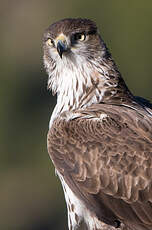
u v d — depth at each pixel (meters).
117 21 45.03
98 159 15.92
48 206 39.19
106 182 15.85
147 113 16.41
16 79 45.25
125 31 44.69
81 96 16.73
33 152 41.94
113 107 16.45
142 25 44.56
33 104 43.78
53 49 17.17
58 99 17.02
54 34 17.09
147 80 44.06
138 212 15.77
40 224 38.84
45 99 44.06
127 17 44.69
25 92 44.41
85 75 16.80
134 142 15.84
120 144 15.88
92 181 15.95
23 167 41.12
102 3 46.00
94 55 16.92
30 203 39.06
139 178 15.65
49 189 39.44
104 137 16.02
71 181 16.14
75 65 16.83
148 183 15.61
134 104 16.64
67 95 16.84
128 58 44.44
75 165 16.09
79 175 16.05
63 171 16.22
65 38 16.95
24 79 45.25
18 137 42.56
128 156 15.77
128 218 15.87
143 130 16.02
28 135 42.62
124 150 15.82
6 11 49.41
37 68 46.09
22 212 38.78
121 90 16.80
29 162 41.50
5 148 41.81
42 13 49.00
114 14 45.19
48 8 48.88
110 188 15.84
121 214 15.88
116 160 15.81
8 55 47.16
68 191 16.28
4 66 46.12
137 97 17.45
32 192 39.53
